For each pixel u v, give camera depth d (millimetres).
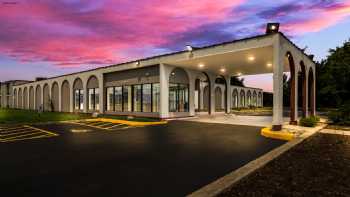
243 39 13844
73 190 4398
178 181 4871
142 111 20750
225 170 5621
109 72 23516
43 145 8727
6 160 6566
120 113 22812
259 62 17891
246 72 23562
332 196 4016
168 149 7996
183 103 21109
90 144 8914
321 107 37000
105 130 12914
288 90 49062
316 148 7977
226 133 11711
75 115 23719
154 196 4117
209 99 23797
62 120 18141
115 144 8914
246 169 5547
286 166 5824
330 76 20594
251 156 6992
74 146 8531
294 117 14469
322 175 5133
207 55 15664
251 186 4480
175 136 10812
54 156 7023
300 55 16141
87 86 26469
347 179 4871
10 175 5273
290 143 8781
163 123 16531
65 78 29547
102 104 24281
